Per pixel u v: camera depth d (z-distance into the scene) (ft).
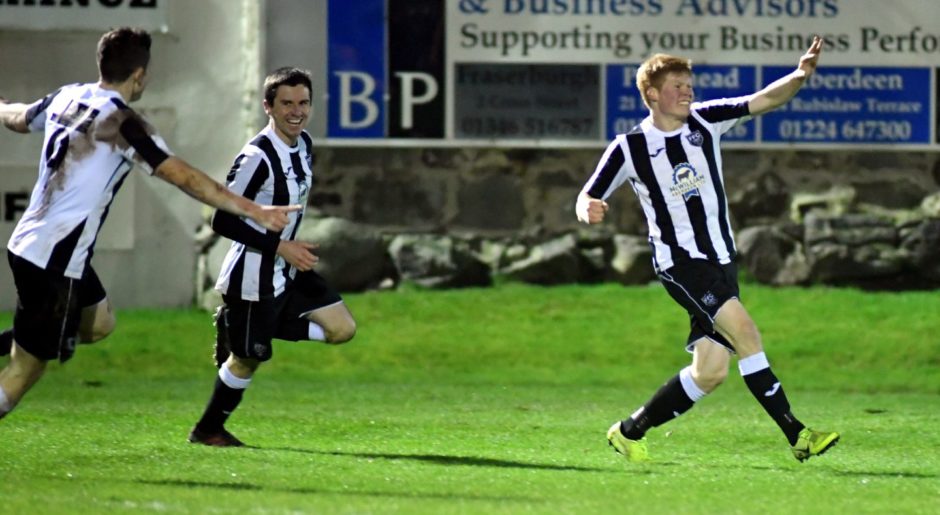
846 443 77.71
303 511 51.03
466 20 138.31
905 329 124.06
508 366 117.50
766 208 140.36
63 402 94.94
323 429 80.94
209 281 136.56
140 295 136.77
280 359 118.73
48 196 58.95
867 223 139.03
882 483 61.87
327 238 135.23
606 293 134.41
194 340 124.36
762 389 65.31
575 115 139.33
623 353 119.85
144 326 128.06
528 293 134.41
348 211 139.23
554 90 139.13
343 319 72.13
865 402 101.35
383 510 51.60
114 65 59.21
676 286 66.74
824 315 127.75
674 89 66.44
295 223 71.56
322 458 67.72
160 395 100.68
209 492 55.57
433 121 138.62
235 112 138.21
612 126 139.33
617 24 138.72
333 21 137.49
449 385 110.01
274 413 89.20
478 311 129.70
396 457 68.85
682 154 66.74
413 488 58.18
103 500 53.01
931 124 140.36
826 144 139.95
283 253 68.13
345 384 109.81
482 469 64.80
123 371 115.96
